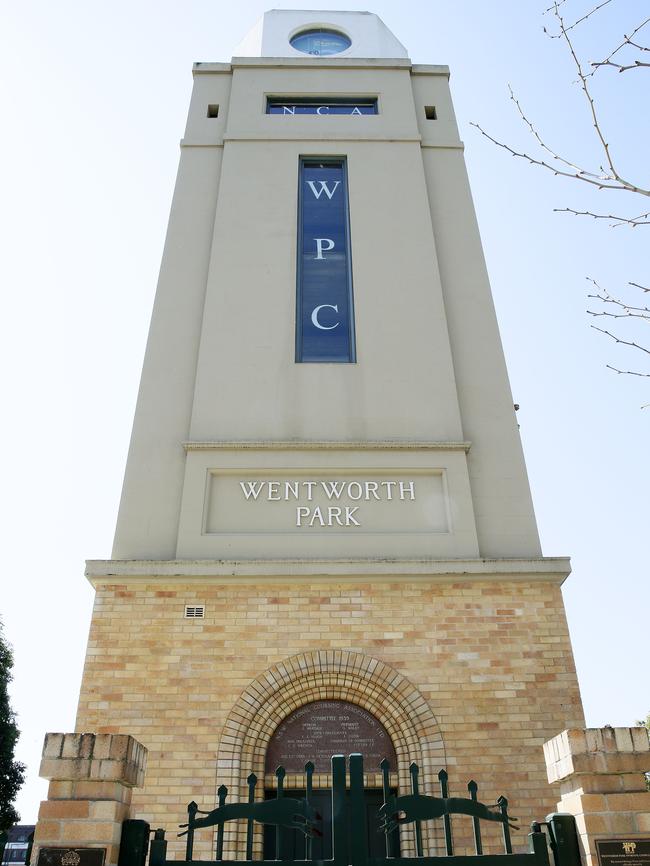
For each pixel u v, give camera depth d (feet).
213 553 37.37
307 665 34.37
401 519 38.91
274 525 38.47
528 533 38.93
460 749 32.71
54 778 18.16
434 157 54.34
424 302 46.50
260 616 35.55
